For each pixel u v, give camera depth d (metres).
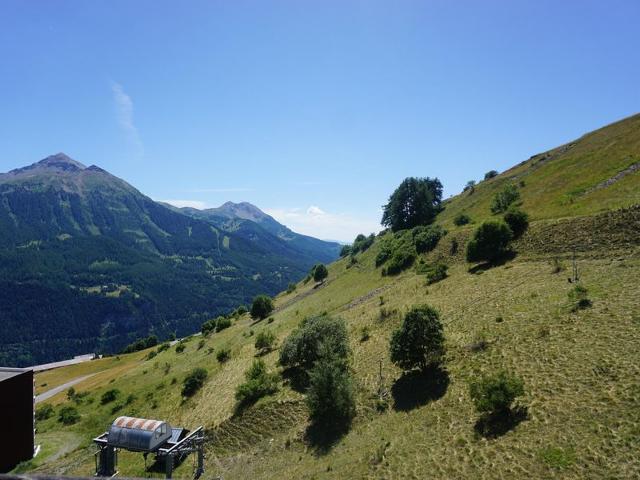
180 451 35.75
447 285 57.56
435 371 37.59
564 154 99.25
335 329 50.66
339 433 36.22
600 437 22.44
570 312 36.66
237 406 47.03
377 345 48.44
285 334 67.31
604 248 48.41
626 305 34.31
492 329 39.34
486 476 23.23
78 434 54.75
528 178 94.44
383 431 33.16
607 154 80.19
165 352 98.12
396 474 26.81
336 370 39.56
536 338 35.00
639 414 22.80
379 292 70.88
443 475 24.88
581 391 26.73
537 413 26.56
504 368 33.03
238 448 40.50
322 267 109.44
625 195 57.69
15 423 26.06
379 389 39.41
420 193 106.81
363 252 109.56
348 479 28.30
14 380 26.23
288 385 47.69
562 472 21.25
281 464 35.16
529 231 60.62
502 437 25.98
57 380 110.38
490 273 55.53
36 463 44.75
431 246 77.88
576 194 68.19
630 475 19.41
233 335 85.94
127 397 65.25
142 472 38.34
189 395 57.47
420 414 33.00
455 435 28.52
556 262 48.66
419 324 38.03
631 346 28.92
